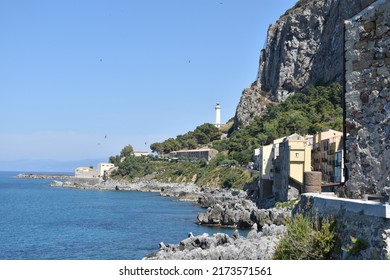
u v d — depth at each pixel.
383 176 12.84
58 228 97.06
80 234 87.44
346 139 14.02
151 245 73.25
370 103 13.35
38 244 75.50
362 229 12.21
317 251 13.79
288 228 15.23
